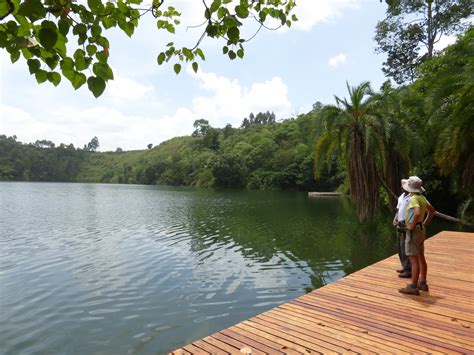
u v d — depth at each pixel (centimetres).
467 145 1331
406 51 2825
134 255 1312
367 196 1562
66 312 778
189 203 3650
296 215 2553
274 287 948
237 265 1177
